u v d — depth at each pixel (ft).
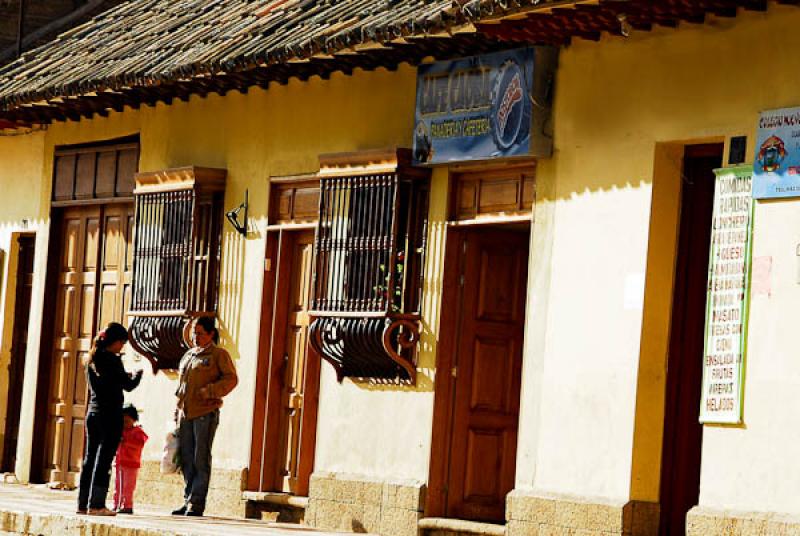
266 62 65.31
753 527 50.52
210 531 60.59
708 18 53.52
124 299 82.69
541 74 58.95
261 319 72.23
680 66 54.75
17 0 97.96
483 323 63.87
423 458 63.26
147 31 81.61
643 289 55.36
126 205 83.41
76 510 69.10
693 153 55.62
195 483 68.85
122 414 66.90
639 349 55.36
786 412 50.37
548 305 58.95
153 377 78.89
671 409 55.93
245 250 73.87
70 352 86.69
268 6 74.49
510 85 59.72
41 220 89.25
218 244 75.77
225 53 67.87
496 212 61.87
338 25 62.59
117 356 67.10
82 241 86.69
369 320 65.16
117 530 61.52
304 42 63.21
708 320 53.11
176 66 70.44
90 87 76.18
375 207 65.51
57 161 88.43
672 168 55.72
